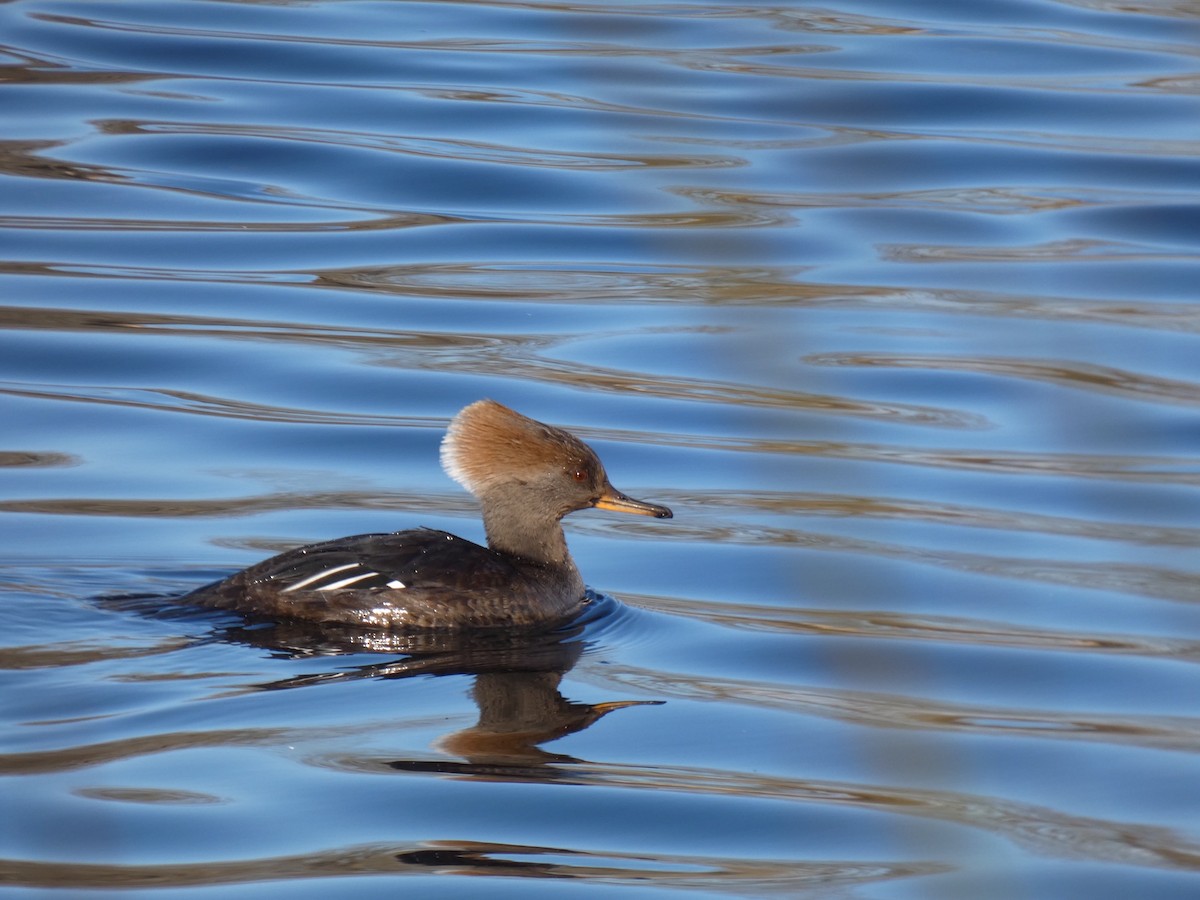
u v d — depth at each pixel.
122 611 11.49
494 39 26.72
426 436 15.48
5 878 7.83
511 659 11.18
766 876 8.14
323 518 13.75
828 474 14.67
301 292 18.78
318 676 10.59
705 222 19.95
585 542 13.85
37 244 19.48
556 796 8.95
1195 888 8.10
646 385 16.56
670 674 10.98
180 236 20.00
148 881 7.85
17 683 10.15
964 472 14.83
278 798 8.75
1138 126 22.92
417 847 8.31
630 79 13.15
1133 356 16.95
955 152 22.25
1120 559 13.02
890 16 27.27
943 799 9.09
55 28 26.23
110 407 15.88
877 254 19.61
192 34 26.33
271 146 22.36
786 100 23.16
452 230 20.53
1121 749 9.85
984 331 17.56
